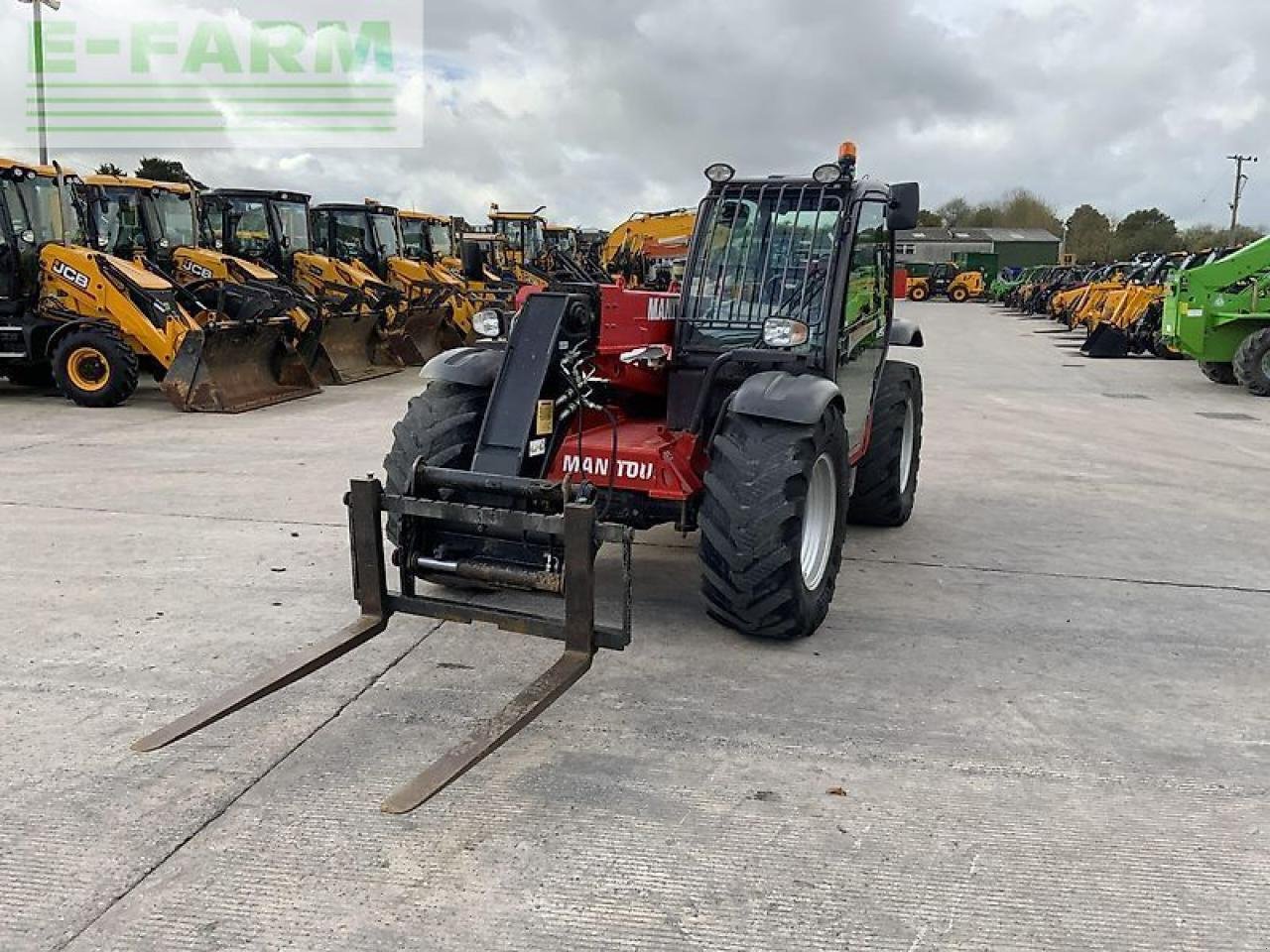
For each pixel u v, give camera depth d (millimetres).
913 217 5355
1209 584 5246
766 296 4766
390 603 3779
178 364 10422
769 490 3982
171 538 5734
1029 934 2539
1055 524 6438
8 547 5543
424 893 2650
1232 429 10312
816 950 2467
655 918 2570
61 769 3225
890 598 4977
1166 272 20297
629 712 3684
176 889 2652
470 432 4453
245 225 15102
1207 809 3115
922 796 3154
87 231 11914
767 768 3311
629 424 4797
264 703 3691
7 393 11906
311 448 8461
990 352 19656
